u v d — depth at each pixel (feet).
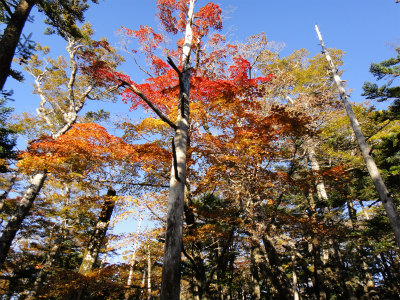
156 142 35.47
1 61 14.74
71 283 32.60
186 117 18.45
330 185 42.32
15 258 51.42
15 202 52.70
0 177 55.31
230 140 30.22
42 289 35.65
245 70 37.86
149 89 34.91
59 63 51.90
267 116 32.24
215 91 31.42
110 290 38.14
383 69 32.48
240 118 30.91
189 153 31.30
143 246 39.93
